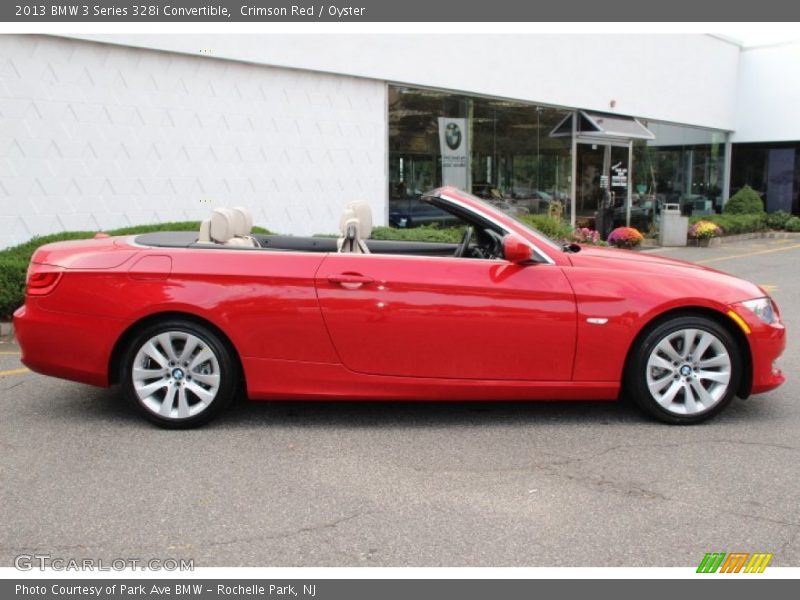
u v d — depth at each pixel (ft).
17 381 19.25
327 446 14.64
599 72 56.85
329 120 38.88
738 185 78.28
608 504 12.05
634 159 63.77
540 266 15.52
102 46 30.37
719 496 12.34
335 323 15.06
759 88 75.77
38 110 28.76
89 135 30.30
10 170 28.19
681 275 15.76
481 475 13.21
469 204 16.48
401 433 15.40
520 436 15.21
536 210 52.90
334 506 11.97
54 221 29.58
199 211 34.14
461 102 46.14
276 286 15.07
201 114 33.83
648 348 15.48
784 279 40.65
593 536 11.01
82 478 13.02
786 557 10.44
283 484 12.81
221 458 13.98
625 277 15.49
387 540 10.88
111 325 15.14
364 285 15.05
